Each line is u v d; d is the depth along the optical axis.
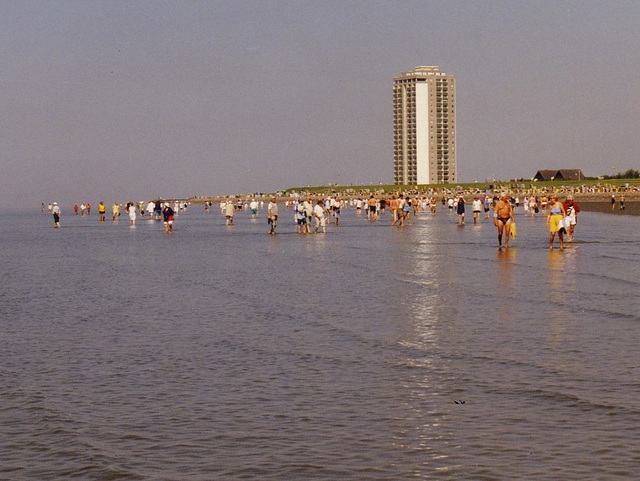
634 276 25.88
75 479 8.49
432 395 11.39
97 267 32.94
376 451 9.15
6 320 18.48
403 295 21.98
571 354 13.80
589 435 9.53
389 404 10.98
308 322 17.62
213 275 28.52
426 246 41.66
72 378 12.62
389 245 43.09
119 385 12.16
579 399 10.99
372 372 12.80
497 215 37.91
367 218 90.56
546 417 10.25
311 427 10.04
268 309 19.69
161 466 8.80
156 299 22.00
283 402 11.16
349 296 21.94
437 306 19.73
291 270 29.92
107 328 17.20
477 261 32.22
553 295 21.41
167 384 12.20
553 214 36.84
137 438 9.71
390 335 15.90
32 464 8.92
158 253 40.66
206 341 15.54
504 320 17.45
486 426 9.95
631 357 13.49
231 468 8.72
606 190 173.25
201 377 12.62
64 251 43.84
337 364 13.41
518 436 9.55
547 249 38.06
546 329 16.25
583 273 26.92
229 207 78.81
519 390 11.52
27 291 24.41
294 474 8.52
